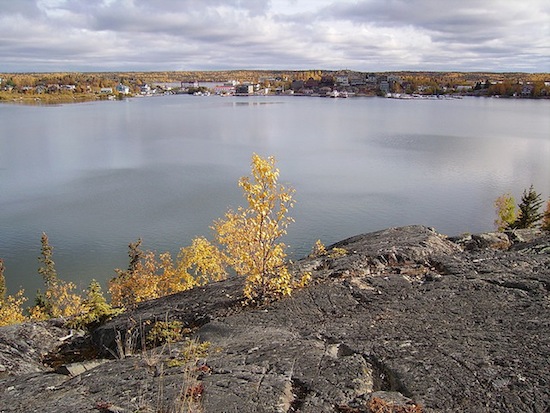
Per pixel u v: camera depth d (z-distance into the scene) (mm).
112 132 117000
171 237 38781
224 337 5840
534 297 6102
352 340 5223
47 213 45938
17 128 125562
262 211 7387
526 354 4555
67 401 4293
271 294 7180
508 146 92188
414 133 115688
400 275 7520
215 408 3918
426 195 54625
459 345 4863
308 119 155625
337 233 41406
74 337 7352
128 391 4352
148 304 8680
